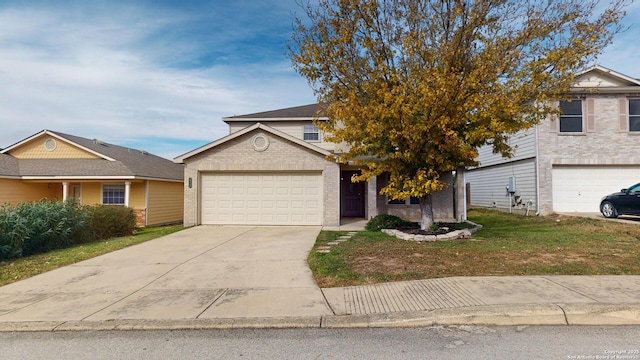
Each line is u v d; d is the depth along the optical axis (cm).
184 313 467
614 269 604
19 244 841
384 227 1187
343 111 916
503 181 1823
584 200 1510
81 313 474
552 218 1403
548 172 1513
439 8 927
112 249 917
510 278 561
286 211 1345
